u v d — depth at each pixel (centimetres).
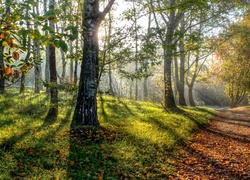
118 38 1016
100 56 1071
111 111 1500
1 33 226
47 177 525
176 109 1964
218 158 864
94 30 959
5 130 830
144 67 1035
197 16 1691
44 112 1248
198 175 687
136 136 912
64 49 203
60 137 799
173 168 712
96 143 798
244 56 3178
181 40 1024
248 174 711
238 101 4072
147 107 1930
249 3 1895
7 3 229
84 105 964
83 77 973
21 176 521
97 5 953
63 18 789
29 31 215
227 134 1354
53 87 1042
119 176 598
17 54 235
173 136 1042
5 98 1480
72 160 636
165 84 2012
